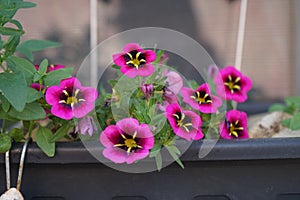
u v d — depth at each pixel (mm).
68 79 421
